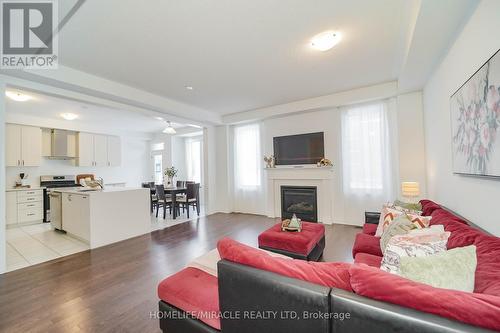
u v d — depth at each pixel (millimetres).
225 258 1260
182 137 8180
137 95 3787
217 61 2848
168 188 5840
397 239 1386
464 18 1823
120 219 3791
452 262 988
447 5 1679
